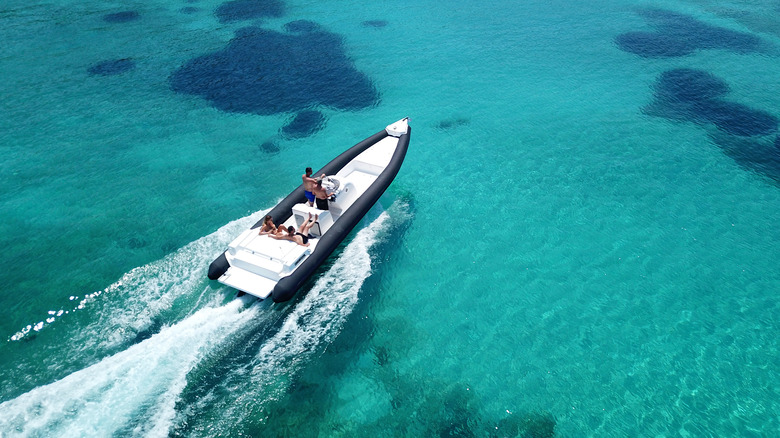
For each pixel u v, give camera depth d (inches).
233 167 580.1
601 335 370.3
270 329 369.4
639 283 415.2
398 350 360.5
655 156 590.9
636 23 1022.4
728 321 378.3
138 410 307.9
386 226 484.4
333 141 634.2
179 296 396.5
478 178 559.2
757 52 882.8
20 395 315.9
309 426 309.1
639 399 324.8
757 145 610.9
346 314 386.6
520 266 436.8
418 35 967.6
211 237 463.5
